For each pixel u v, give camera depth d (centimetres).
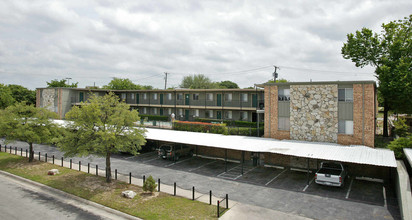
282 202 1595
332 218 1370
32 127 2633
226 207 1495
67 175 2180
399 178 1522
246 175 2208
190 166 2516
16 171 2322
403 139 2041
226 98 4341
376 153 1925
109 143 1864
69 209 1529
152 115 4962
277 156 2477
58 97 4819
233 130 3184
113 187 1869
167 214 1416
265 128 2700
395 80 2708
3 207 1548
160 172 2291
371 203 1575
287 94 2575
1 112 2634
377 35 3089
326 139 2372
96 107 1936
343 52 3306
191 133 3167
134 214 1424
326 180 1823
